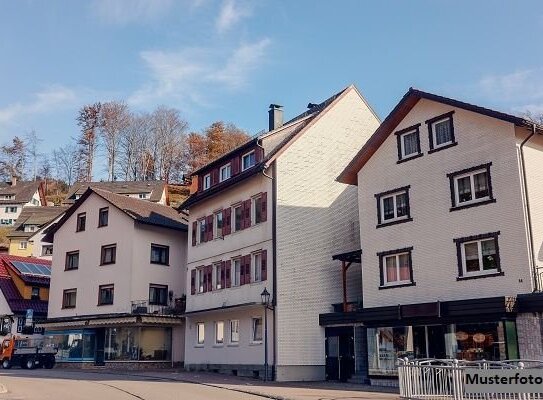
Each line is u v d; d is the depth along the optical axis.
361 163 27.44
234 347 31.11
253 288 30.12
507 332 20.30
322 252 30.44
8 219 94.75
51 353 38.50
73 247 42.84
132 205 41.44
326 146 31.91
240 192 32.47
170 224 40.72
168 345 38.62
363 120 33.97
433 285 23.42
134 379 26.56
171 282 40.41
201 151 97.75
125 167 105.69
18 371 33.72
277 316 28.16
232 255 32.31
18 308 45.22
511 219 21.23
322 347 29.16
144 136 106.06
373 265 26.06
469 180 23.03
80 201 42.84
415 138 25.39
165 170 103.38
